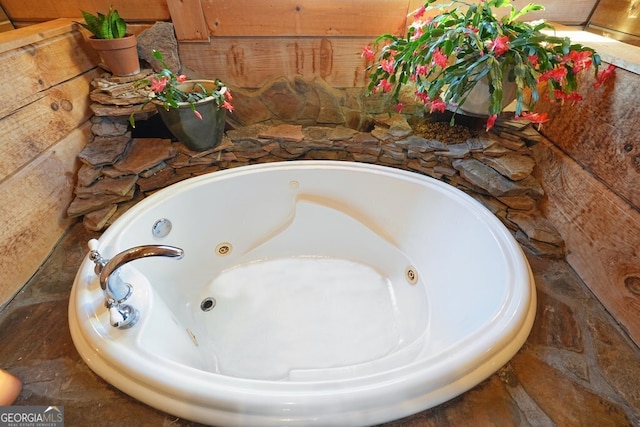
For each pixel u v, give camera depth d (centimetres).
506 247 88
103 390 62
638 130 79
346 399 56
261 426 55
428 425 57
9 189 93
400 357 99
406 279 127
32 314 82
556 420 60
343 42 129
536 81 93
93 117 127
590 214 93
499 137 121
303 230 138
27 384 64
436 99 109
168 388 58
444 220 112
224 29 126
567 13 126
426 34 98
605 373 68
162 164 127
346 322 121
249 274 138
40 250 100
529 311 73
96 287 77
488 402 61
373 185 125
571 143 102
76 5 124
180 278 120
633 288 78
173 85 116
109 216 116
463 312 94
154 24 125
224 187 122
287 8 121
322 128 144
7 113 94
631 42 110
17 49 98
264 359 109
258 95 142
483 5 99
